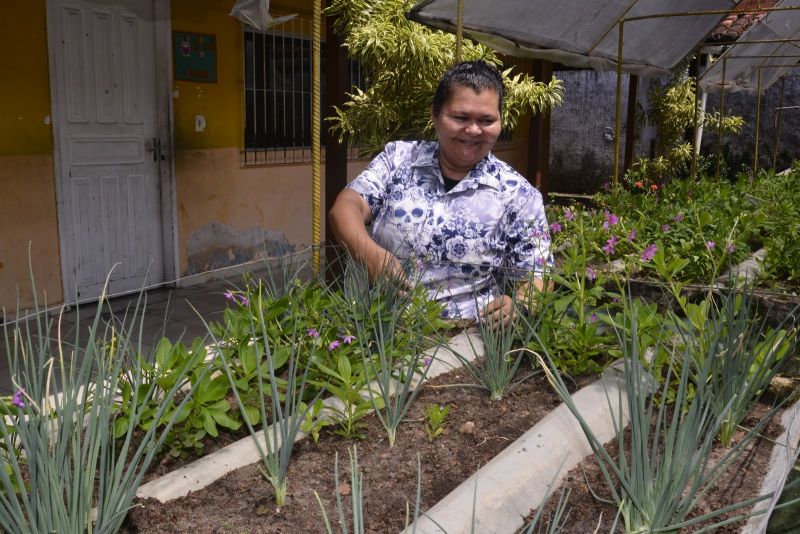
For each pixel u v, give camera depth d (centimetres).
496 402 204
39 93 548
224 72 690
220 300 559
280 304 215
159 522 143
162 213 658
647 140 1388
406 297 233
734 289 234
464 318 260
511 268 258
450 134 249
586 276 277
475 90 243
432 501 153
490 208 262
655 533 143
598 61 632
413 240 265
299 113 781
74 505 128
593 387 205
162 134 646
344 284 235
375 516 148
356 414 180
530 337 229
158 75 637
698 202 526
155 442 169
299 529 143
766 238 428
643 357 211
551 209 478
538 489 158
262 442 174
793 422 183
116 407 170
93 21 582
